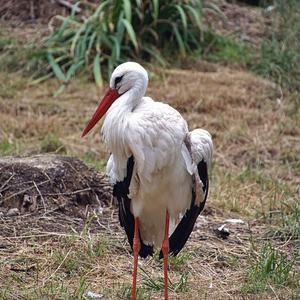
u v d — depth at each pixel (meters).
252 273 9.46
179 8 18.11
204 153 8.49
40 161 11.56
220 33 19.70
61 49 17.97
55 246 9.97
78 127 15.36
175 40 18.58
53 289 8.84
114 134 8.26
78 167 11.66
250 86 17.33
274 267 9.55
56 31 18.38
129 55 18.03
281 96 17.03
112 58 17.38
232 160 14.41
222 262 9.93
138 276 9.44
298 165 14.19
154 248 9.34
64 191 11.20
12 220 10.58
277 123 15.92
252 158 14.49
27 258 9.60
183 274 9.46
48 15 19.59
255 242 10.65
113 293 8.85
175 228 8.93
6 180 11.12
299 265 9.98
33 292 8.73
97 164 13.22
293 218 11.31
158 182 8.38
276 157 14.62
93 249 9.94
